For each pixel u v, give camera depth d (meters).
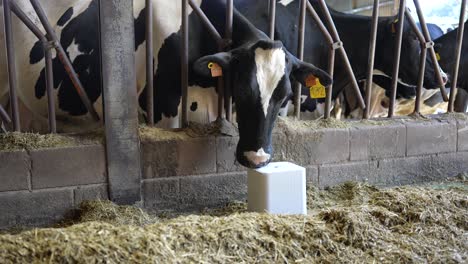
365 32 5.41
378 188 4.43
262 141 3.74
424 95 6.46
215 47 4.57
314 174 4.41
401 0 4.69
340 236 2.99
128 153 3.81
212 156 4.08
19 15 3.70
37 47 4.84
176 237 2.76
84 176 3.74
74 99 4.88
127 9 3.65
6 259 2.42
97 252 2.52
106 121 3.71
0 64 4.90
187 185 4.04
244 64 3.77
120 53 3.67
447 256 2.87
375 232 3.06
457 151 4.94
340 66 5.32
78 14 4.89
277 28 5.02
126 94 3.73
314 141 4.36
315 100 5.35
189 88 4.59
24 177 3.60
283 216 3.19
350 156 4.50
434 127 4.78
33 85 4.96
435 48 5.61
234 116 4.66
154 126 4.16
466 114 5.04
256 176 3.67
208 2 4.69
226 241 2.80
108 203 3.76
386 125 4.61
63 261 2.47
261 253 2.79
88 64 4.77
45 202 3.68
